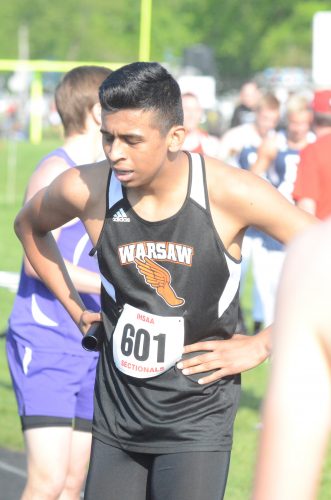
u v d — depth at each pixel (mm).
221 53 128375
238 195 7211
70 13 124438
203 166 7324
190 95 23281
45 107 101250
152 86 7004
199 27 129250
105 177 7598
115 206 7469
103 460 7750
